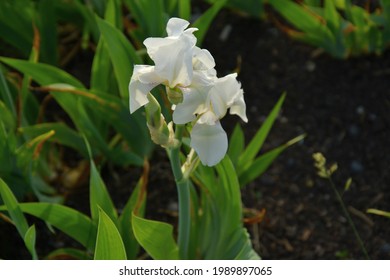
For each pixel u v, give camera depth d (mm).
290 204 1413
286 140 1496
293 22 1505
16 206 1114
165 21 1336
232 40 1662
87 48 1624
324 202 1414
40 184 1388
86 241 1192
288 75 1580
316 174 1445
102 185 1169
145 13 1362
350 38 1541
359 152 1470
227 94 977
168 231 1132
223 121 1523
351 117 1512
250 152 1298
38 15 1441
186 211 1115
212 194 1218
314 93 1549
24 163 1272
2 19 1431
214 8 1336
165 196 1419
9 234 1368
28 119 1407
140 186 1209
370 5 1674
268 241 1373
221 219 1220
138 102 966
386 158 1459
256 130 1512
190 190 1225
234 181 1154
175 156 1046
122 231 1219
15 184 1285
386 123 1499
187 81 947
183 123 966
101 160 1411
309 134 1499
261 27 1680
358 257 1348
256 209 1406
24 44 1465
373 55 1583
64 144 1373
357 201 1409
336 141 1486
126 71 1282
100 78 1336
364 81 1554
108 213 1175
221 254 1221
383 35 1513
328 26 1501
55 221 1160
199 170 1213
